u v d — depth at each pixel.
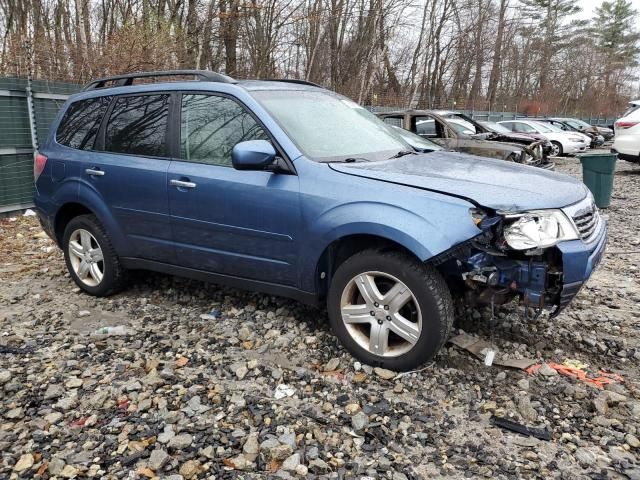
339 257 3.67
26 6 15.98
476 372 3.40
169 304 4.65
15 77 8.82
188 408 3.02
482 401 3.10
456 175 3.45
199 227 4.01
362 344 3.49
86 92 5.04
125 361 3.58
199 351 3.71
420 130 10.84
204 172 3.94
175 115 4.23
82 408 3.04
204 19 15.75
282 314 4.32
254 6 15.63
